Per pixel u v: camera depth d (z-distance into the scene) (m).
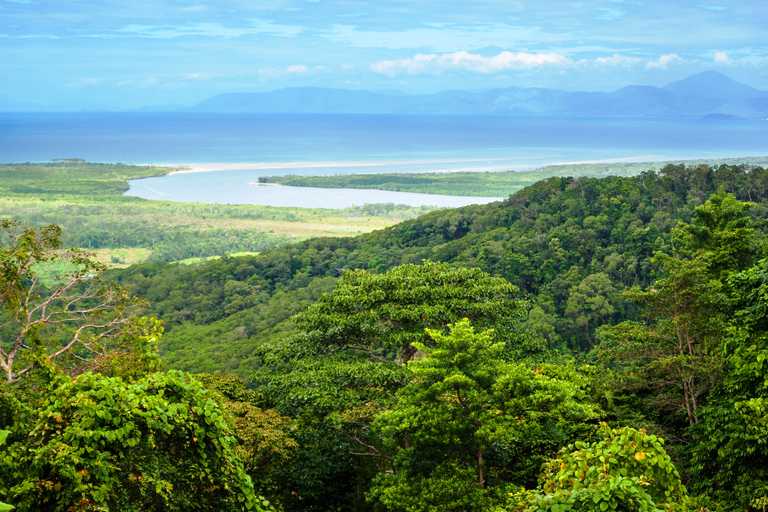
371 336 18.42
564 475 6.83
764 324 13.27
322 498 15.09
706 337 16.59
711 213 26.58
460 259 90.62
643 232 79.06
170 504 6.26
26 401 8.06
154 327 11.00
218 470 6.84
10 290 10.46
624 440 6.88
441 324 17.66
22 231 11.23
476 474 12.43
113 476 5.78
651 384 17.80
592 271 78.25
